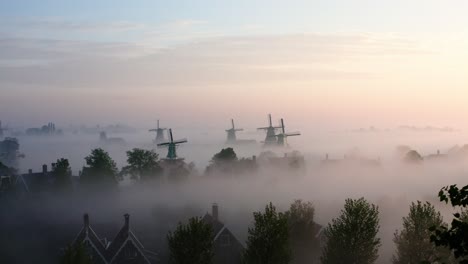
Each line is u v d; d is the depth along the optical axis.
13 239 93.12
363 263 60.72
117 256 74.75
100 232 94.75
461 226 19.62
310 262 74.12
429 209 60.31
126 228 76.56
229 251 77.81
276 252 58.59
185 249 58.66
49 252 88.12
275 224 58.97
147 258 75.81
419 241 59.38
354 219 60.91
